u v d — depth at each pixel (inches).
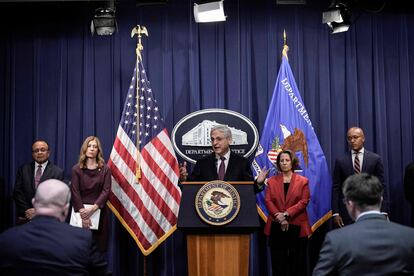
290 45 240.8
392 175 238.7
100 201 200.8
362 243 87.0
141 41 240.5
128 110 225.1
